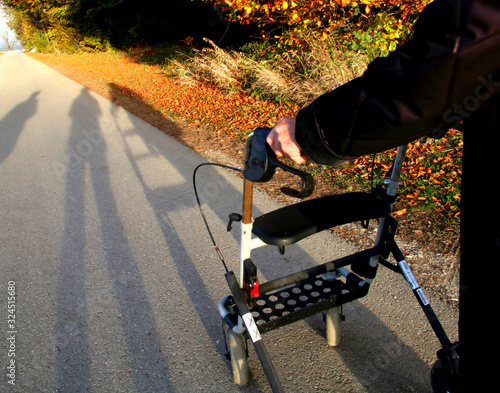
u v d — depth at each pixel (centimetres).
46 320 252
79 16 2448
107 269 303
